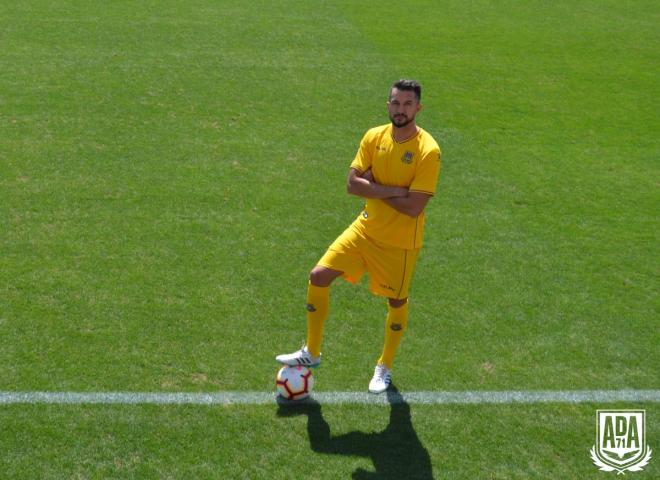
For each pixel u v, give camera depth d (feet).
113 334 33.83
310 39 79.46
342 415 29.89
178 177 49.19
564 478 27.40
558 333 35.91
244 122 58.49
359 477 26.91
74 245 40.83
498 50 79.97
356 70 71.36
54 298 36.11
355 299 37.60
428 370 32.83
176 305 36.29
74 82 63.77
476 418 30.14
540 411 30.68
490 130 60.08
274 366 32.50
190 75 67.15
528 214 47.37
